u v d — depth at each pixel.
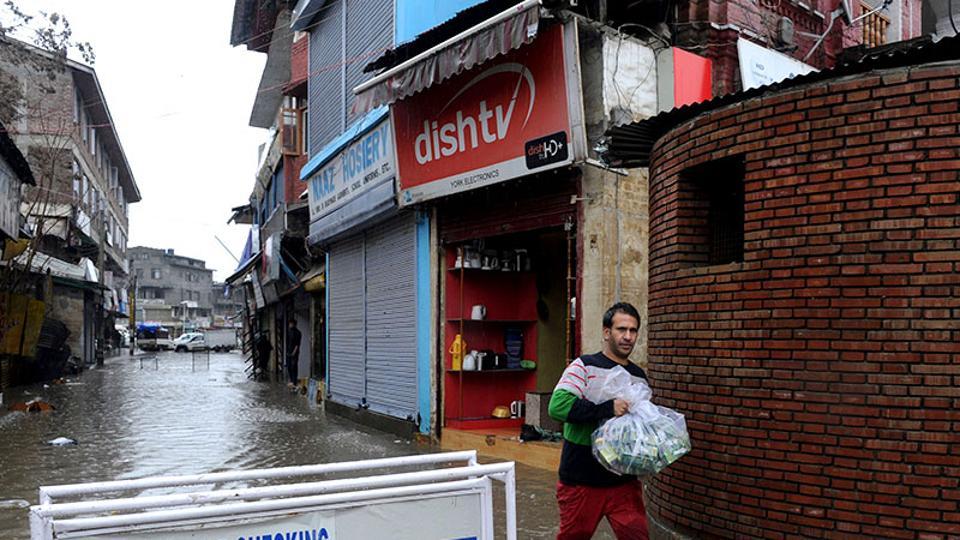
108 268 47.62
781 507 4.43
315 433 11.46
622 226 7.77
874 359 4.11
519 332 10.20
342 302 13.88
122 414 14.27
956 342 3.89
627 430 3.55
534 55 7.70
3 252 18.56
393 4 11.16
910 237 4.04
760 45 9.20
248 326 33.19
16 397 17.69
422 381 10.23
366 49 12.41
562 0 7.18
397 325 11.13
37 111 27.83
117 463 9.09
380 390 11.77
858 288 4.18
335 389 14.22
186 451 9.91
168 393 19.06
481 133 8.58
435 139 9.31
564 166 7.57
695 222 5.36
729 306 4.80
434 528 3.24
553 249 9.83
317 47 15.29
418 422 10.28
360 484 3.13
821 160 4.37
